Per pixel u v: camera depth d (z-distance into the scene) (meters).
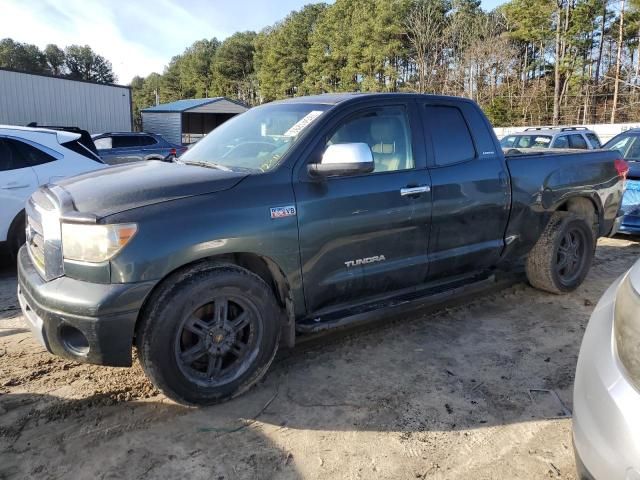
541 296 5.21
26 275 3.15
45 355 3.87
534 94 41.88
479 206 4.28
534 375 3.62
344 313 3.68
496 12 47.19
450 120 4.27
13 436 2.86
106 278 2.77
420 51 44.00
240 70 88.00
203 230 2.96
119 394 3.31
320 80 59.69
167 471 2.61
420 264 3.99
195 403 3.09
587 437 2.06
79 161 6.54
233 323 3.15
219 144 4.00
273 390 3.39
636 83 36.78
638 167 7.59
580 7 39.69
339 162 3.24
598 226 5.54
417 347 4.04
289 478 2.58
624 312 2.13
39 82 23.03
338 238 3.50
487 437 2.92
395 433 2.95
